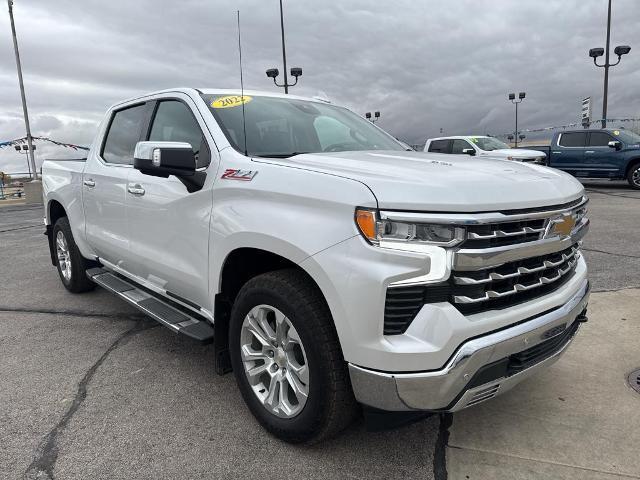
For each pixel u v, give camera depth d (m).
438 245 2.09
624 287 5.11
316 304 2.36
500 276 2.23
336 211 2.23
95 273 4.69
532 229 2.32
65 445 2.67
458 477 2.41
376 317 2.11
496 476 2.41
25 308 5.00
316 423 2.43
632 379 3.30
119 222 3.93
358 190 2.19
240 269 2.92
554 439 2.69
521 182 2.42
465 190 2.18
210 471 2.46
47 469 2.47
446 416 2.93
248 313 2.71
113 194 3.96
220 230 2.79
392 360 2.11
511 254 2.23
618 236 7.77
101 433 2.78
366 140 3.77
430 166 2.60
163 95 3.71
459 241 2.10
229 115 3.25
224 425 2.85
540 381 3.31
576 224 2.74
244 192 2.68
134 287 4.14
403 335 2.13
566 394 3.14
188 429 2.81
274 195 2.52
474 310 2.21
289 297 2.42
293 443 2.62
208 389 3.27
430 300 2.12
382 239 2.11
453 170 2.50
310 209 2.34
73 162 5.31
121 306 5.02
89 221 4.54
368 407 2.29
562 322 2.53
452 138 15.74
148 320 4.60
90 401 3.13
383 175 2.32
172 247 3.29
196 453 2.60
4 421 2.90
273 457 2.56
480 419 2.89
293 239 2.34
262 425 2.75
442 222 2.07
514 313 2.30
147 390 3.26
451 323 2.10
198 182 2.99
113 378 3.44
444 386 2.12
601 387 3.21
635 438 2.68
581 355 3.66
